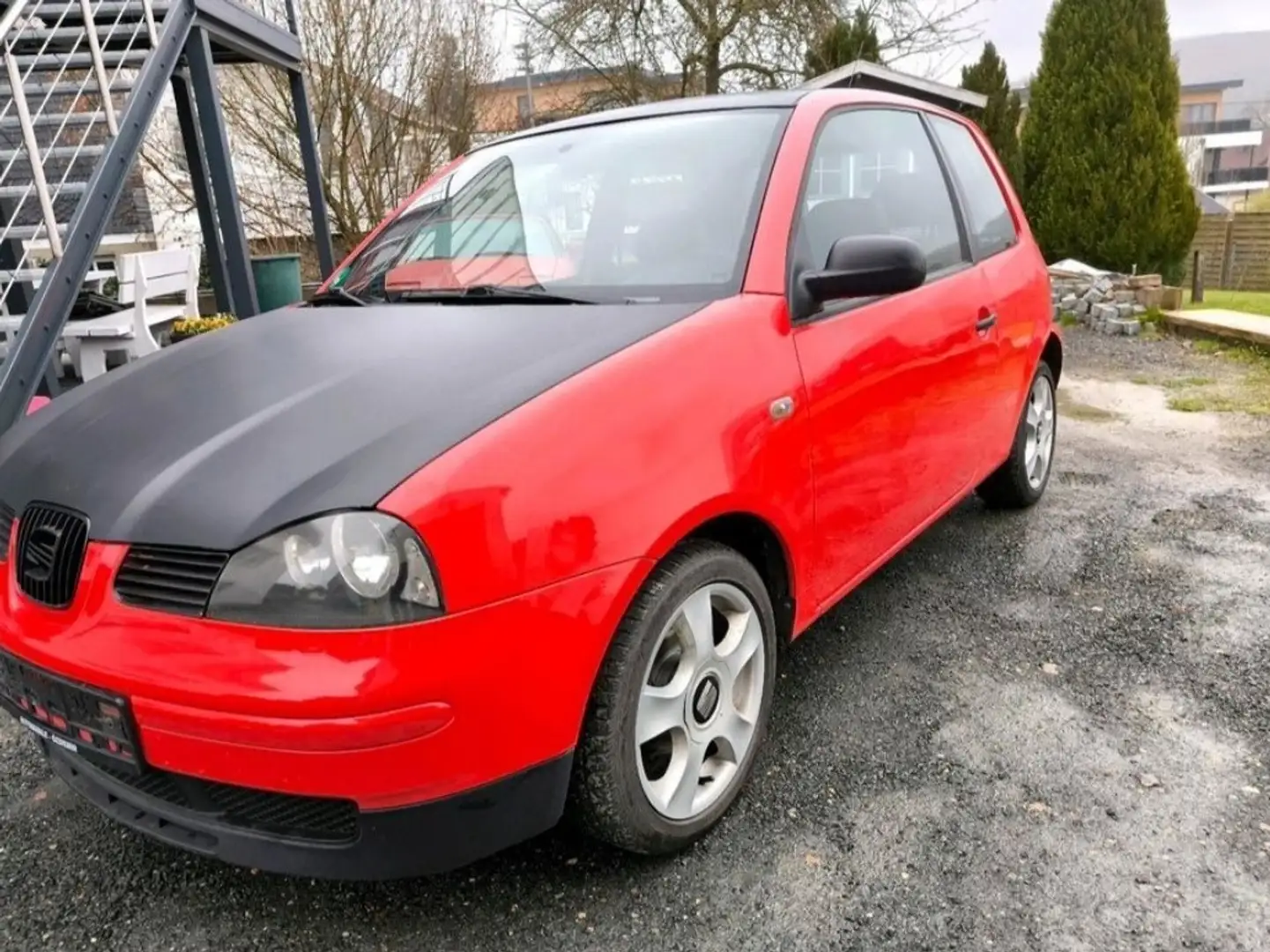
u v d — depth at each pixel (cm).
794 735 263
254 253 1430
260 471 178
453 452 173
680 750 215
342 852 175
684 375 210
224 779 170
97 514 184
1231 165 7750
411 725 164
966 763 248
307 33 1307
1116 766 244
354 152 1394
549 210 291
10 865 223
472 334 226
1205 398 645
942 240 338
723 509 210
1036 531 413
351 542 163
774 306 239
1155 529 409
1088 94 1151
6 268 748
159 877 218
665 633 203
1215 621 323
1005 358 365
